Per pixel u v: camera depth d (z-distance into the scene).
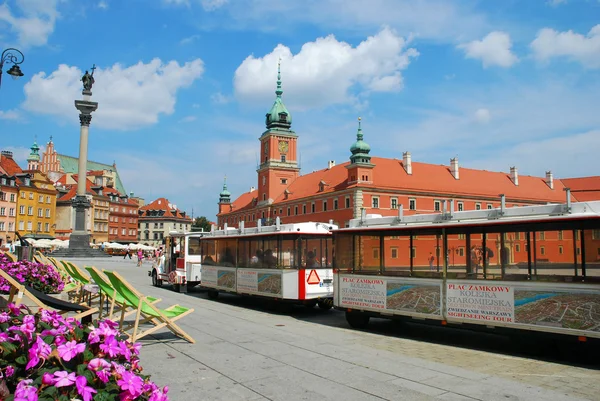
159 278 26.48
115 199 126.62
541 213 10.16
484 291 10.83
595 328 9.11
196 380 7.74
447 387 7.59
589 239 9.34
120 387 3.68
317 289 16.66
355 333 12.93
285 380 7.82
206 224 168.88
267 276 17.50
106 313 14.56
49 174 126.44
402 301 12.52
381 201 73.44
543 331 9.81
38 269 15.59
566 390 7.56
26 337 3.92
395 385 7.65
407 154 80.62
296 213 86.75
